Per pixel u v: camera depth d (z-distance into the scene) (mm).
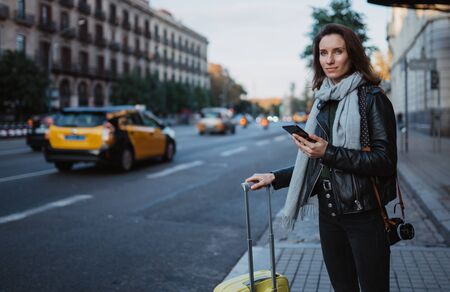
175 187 9422
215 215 6922
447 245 4910
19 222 6332
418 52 28047
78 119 11219
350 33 2109
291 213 2217
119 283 4129
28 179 10180
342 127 2018
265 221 6547
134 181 10156
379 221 2029
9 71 32062
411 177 9117
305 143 1940
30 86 32375
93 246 5250
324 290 3756
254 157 15352
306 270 4258
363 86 2076
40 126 16938
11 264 4594
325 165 2027
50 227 6086
